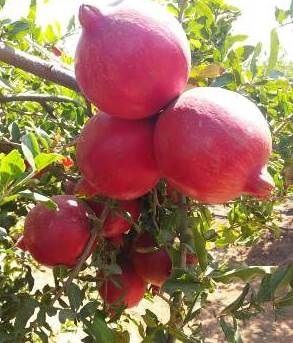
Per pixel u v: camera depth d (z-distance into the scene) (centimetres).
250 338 108
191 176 23
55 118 42
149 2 24
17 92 46
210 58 39
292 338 109
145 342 30
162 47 23
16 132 35
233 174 22
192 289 27
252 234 48
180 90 24
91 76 23
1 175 22
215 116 22
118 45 23
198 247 29
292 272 25
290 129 39
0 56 30
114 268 31
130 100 23
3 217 37
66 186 36
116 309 31
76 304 28
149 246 33
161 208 33
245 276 27
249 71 34
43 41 43
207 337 99
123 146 25
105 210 30
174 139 23
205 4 39
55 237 29
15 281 37
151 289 40
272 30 32
